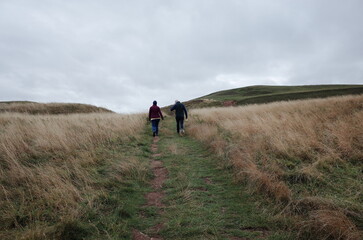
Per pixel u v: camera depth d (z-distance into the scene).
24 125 8.06
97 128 8.43
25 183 3.73
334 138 5.18
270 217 2.98
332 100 12.73
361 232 2.46
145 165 5.14
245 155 5.05
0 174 3.94
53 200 3.14
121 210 3.09
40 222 2.70
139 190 3.93
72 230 2.54
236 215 3.08
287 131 6.07
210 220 2.96
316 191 3.47
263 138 6.03
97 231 2.63
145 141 8.08
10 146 5.15
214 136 7.47
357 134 5.08
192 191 3.82
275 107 13.09
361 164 4.12
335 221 2.52
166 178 4.59
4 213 2.87
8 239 2.40
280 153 5.02
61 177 3.96
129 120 11.91
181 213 3.14
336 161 4.36
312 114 8.48
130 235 2.64
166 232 2.73
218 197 3.64
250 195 3.66
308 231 2.61
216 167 5.12
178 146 7.35
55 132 6.75
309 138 5.39
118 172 4.55
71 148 5.73
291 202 3.19
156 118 9.72
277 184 3.62
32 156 5.14
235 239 2.58
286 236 2.61
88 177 4.06
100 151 5.82
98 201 3.28
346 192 3.36
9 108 25.38
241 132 7.09
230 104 42.78
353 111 8.02
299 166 4.33
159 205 3.44
